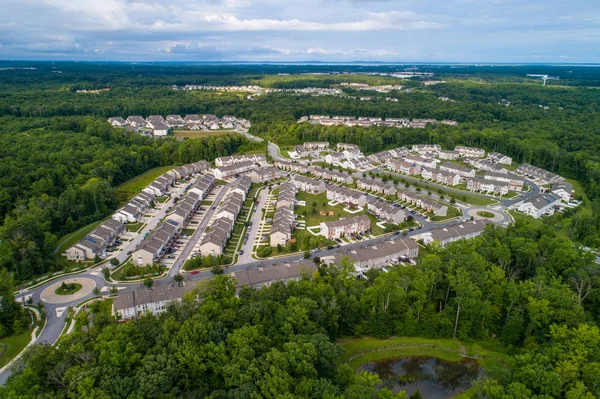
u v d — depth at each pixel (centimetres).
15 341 12025
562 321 11406
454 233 19050
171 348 9419
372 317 12456
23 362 9350
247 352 9125
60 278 15588
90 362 9050
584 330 10169
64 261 16800
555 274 14125
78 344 9375
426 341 12406
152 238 17612
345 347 12019
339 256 16350
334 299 12025
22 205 19050
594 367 9331
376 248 17175
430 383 11038
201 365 8925
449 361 11762
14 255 15575
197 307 11488
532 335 11838
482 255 14938
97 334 10294
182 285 14012
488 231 17175
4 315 12538
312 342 9788
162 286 14050
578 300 12256
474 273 13062
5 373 10738
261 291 12500
